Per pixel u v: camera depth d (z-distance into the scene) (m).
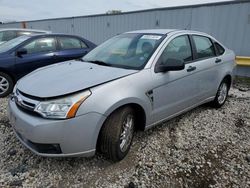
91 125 2.34
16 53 5.17
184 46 3.59
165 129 3.62
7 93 5.10
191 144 3.23
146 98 2.82
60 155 2.33
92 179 2.49
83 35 14.07
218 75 4.23
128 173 2.59
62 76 2.73
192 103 3.74
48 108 2.27
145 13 10.11
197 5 8.52
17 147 3.02
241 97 5.50
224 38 8.18
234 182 2.52
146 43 3.32
